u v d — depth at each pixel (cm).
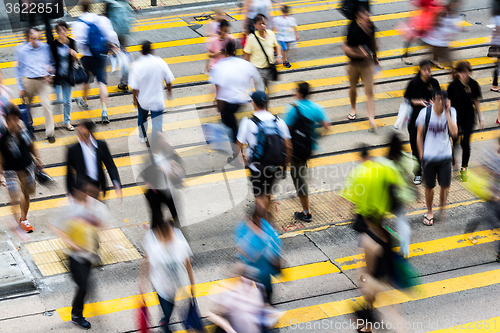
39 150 1196
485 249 917
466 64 1009
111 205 1017
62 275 844
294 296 809
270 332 665
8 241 900
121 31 1468
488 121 1316
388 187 720
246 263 661
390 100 1412
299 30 1848
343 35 1802
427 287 828
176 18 1973
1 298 794
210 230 943
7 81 1505
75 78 1230
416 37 1555
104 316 765
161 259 650
